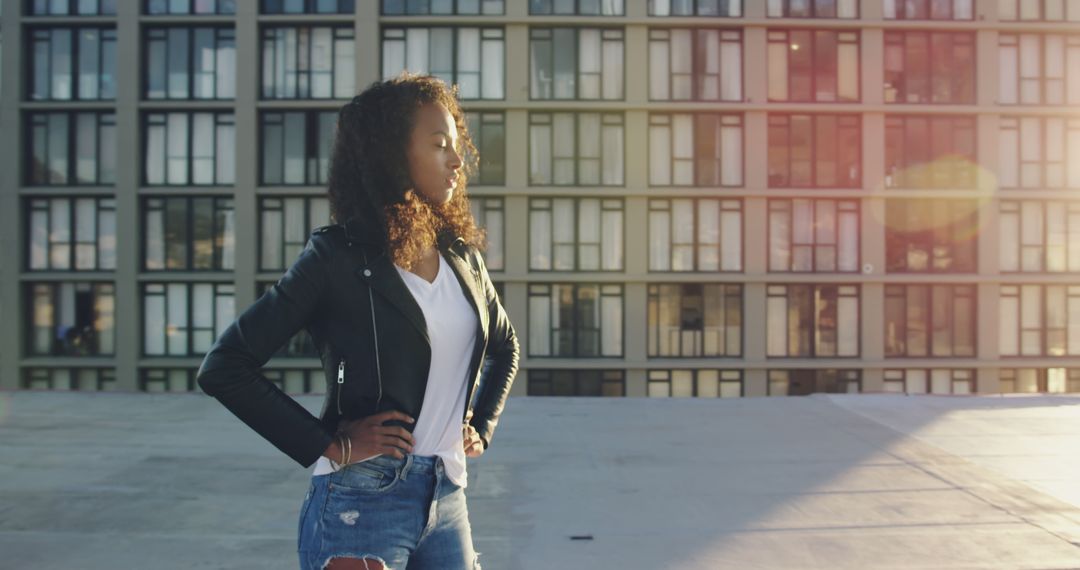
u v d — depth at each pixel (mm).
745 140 23172
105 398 9125
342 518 1736
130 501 4965
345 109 1852
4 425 7441
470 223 1978
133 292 22953
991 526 4438
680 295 23516
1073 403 8578
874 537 4273
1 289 23031
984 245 23703
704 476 5547
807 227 23609
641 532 4359
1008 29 23438
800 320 23750
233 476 5582
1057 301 24125
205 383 1604
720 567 3844
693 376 23500
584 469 5738
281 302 1667
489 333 2059
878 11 23219
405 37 22906
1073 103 23750
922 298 23922
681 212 23438
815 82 23422
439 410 1802
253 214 22719
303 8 23109
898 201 23719
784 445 6508
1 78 22797
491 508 4797
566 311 23406
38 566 3848
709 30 23188
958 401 8703
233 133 23047
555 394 23328
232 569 3809
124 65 22688
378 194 1782
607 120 23109
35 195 22969
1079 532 4340
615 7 23047
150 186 22953
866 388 23703
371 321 1714
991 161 23516
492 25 22859
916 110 23297
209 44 23000
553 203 23250
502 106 22672
